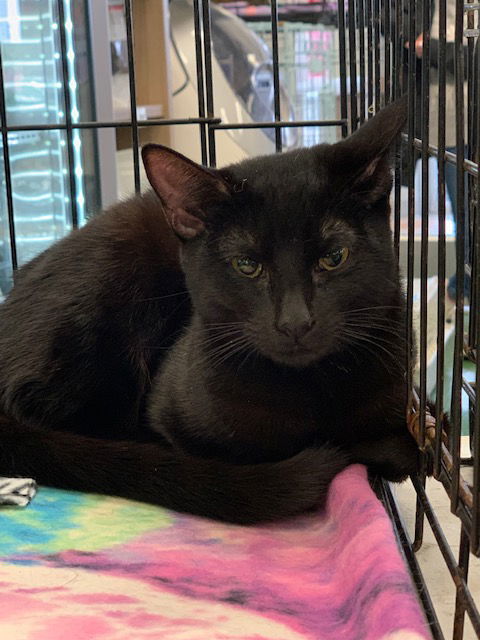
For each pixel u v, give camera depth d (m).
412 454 0.37
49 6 0.72
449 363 0.65
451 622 0.33
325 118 1.06
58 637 0.25
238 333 0.37
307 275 0.35
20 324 0.44
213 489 0.36
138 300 0.43
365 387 0.37
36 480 0.38
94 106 0.76
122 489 0.37
